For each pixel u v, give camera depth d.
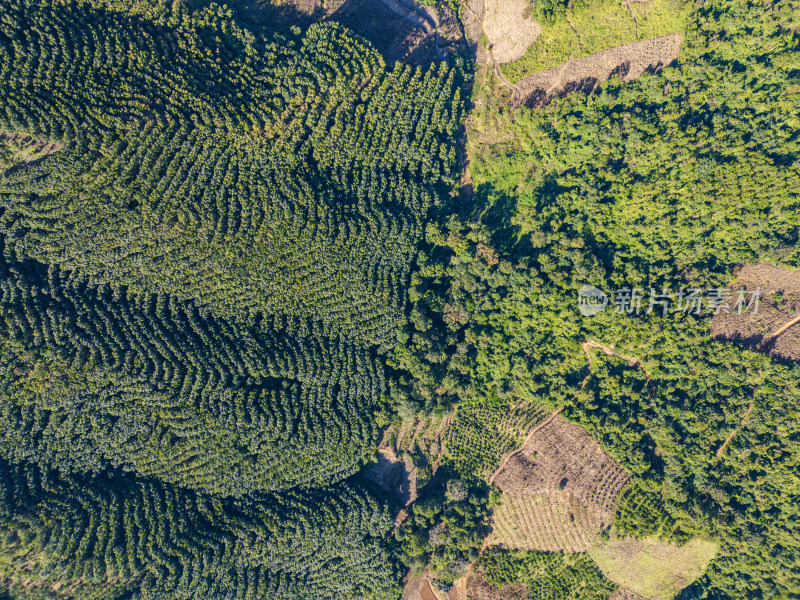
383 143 65.69
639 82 64.88
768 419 62.19
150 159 53.44
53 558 52.75
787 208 59.09
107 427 56.75
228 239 58.41
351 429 67.25
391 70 64.69
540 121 67.50
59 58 49.28
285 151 60.16
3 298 51.38
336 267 64.31
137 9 52.81
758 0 60.00
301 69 59.78
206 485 61.59
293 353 64.12
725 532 64.81
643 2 63.09
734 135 60.69
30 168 49.44
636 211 64.88
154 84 52.94
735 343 63.00
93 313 55.34
